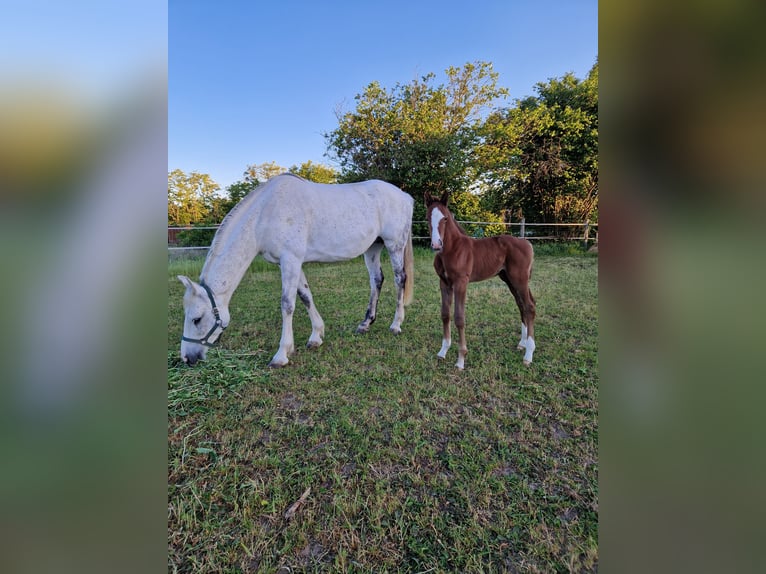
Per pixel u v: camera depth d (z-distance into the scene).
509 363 2.75
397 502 1.47
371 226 3.36
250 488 1.59
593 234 9.20
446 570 1.20
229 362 2.88
